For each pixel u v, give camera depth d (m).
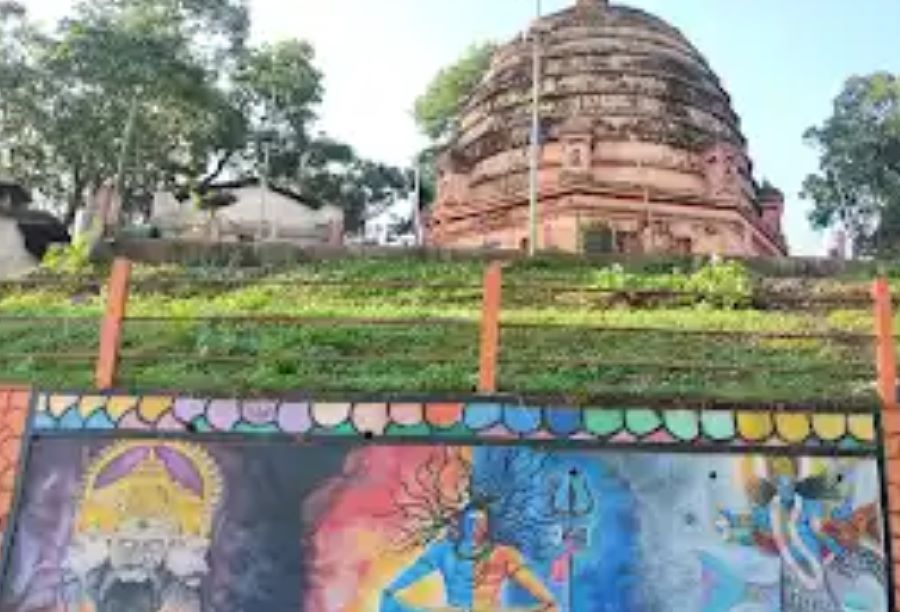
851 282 21.02
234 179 42.78
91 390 11.12
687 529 10.37
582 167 29.42
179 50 40.38
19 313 16.95
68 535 10.45
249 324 15.97
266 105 46.84
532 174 25.62
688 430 10.76
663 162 30.34
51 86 38.69
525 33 34.62
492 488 10.54
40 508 10.58
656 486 10.53
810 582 10.19
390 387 11.57
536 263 21.67
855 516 10.43
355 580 10.20
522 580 10.16
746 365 13.03
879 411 10.87
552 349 14.95
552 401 10.94
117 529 10.46
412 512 10.45
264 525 10.44
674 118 31.23
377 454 10.70
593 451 10.66
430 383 11.89
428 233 33.97
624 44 32.91
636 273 21.16
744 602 10.12
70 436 10.90
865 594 10.16
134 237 23.56
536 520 10.39
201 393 11.05
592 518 10.41
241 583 10.23
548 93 31.81
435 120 47.97
